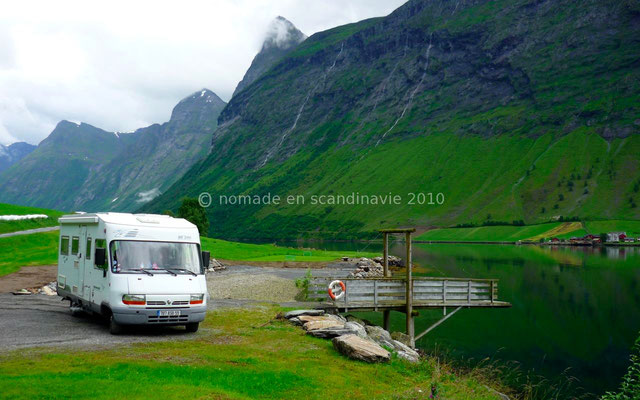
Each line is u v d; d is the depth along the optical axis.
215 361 13.29
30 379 10.13
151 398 9.35
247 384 11.21
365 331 20.64
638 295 50.59
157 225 18.03
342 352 15.38
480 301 28.73
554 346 30.14
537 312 41.16
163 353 13.93
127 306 16.05
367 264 65.38
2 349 13.90
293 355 14.72
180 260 17.73
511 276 67.56
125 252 16.88
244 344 15.92
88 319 20.19
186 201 116.44
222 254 72.88
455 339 30.55
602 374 24.89
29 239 55.91
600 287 56.72
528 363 26.19
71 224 21.59
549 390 21.89
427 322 35.28
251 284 38.66
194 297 17.16
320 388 11.66
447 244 195.75
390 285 27.52
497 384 22.03
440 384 13.78
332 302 26.62
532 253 126.31
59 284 22.72
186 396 9.66
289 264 62.12
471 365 24.64
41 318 20.06
